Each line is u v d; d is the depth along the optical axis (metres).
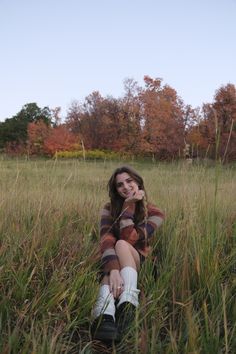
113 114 47.88
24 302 2.84
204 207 4.21
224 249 3.85
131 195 3.75
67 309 2.87
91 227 4.27
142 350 2.42
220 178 5.19
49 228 3.93
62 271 3.23
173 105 41.59
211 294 3.05
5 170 5.97
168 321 2.96
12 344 2.45
